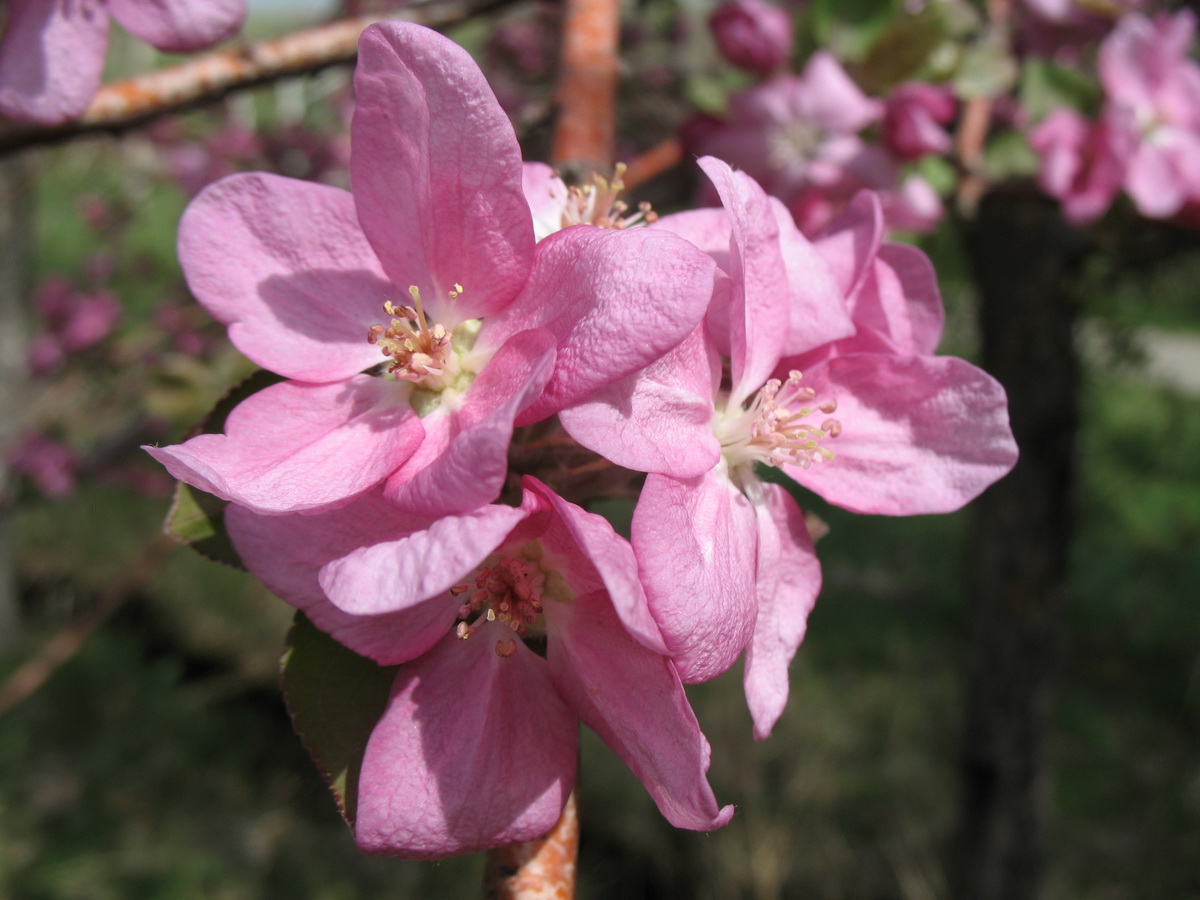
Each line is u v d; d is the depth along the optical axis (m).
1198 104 0.19
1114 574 0.61
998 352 0.25
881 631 0.55
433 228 0.09
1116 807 0.45
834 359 0.10
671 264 0.07
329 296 0.09
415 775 0.08
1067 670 0.55
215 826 0.43
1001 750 0.30
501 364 0.09
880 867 0.40
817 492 0.10
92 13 0.11
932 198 0.17
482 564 0.09
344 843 0.43
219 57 0.13
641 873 0.41
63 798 0.43
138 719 0.48
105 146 0.41
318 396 0.09
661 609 0.07
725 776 0.44
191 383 0.28
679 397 0.08
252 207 0.09
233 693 0.51
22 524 0.59
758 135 0.17
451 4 0.15
